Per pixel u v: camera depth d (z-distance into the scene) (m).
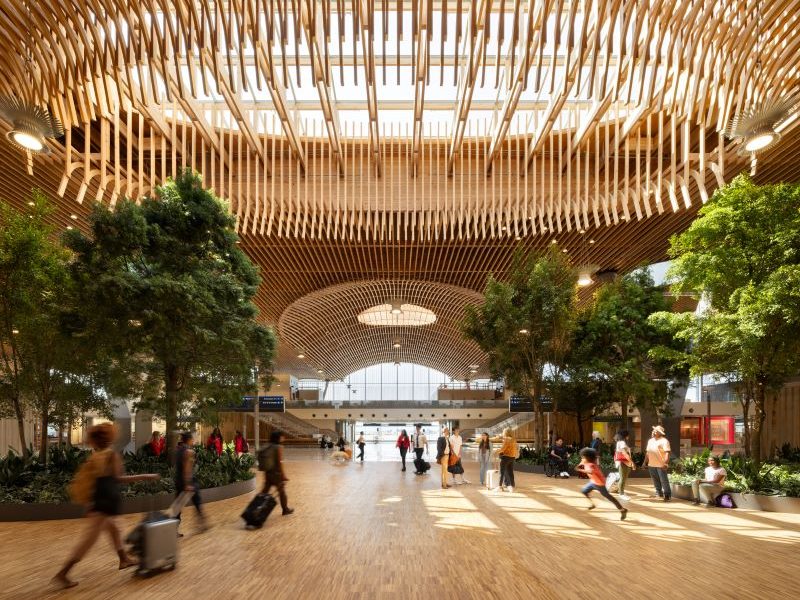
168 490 11.40
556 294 19.28
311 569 6.50
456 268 26.20
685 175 13.15
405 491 13.76
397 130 17.28
